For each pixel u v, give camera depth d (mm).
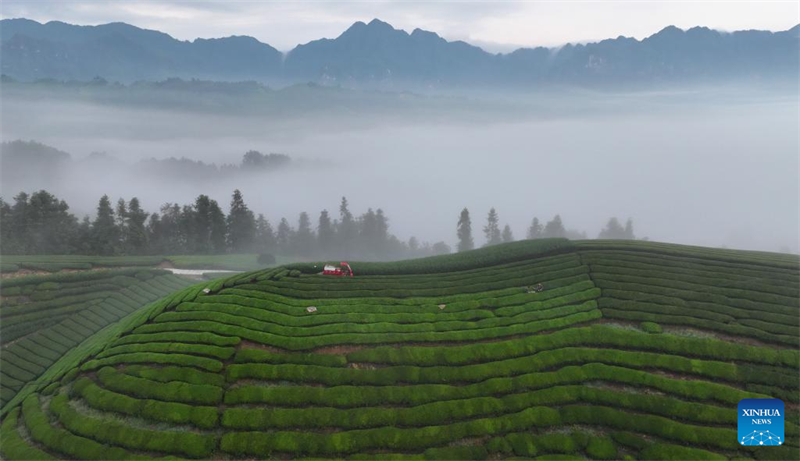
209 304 65312
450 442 46219
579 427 47562
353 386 51312
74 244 135375
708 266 73000
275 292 69688
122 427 46656
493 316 63812
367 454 44844
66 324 78188
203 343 57625
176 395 49781
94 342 67125
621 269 73062
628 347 57062
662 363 53781
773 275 69000
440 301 67938
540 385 51969
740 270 71000
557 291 68875
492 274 76125
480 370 53781
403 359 55406
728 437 45250
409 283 73312
